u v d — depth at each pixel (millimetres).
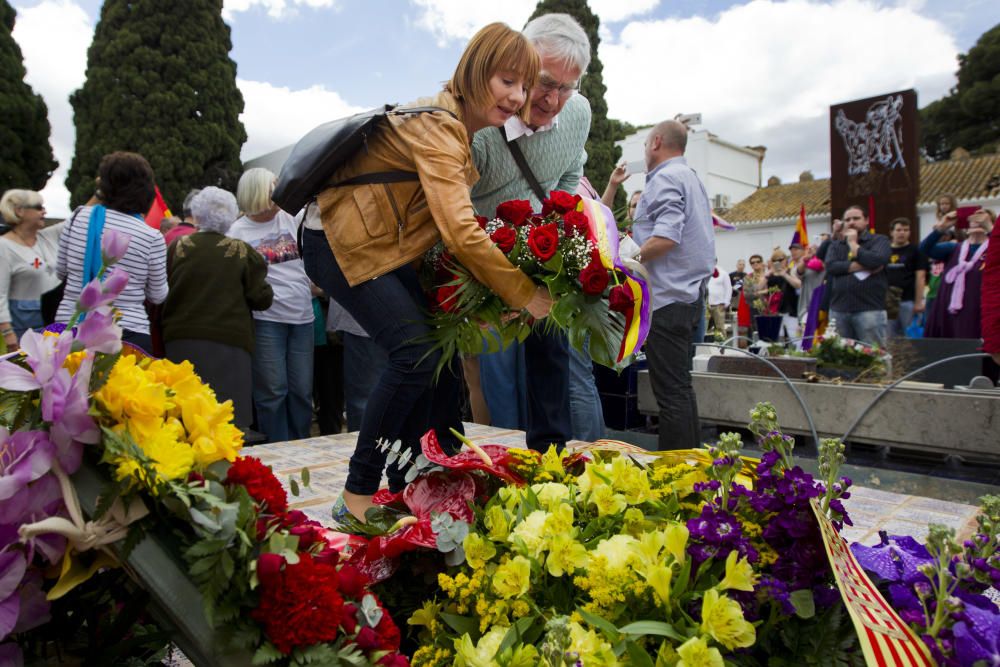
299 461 3889
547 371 2941
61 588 906
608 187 4336
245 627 894
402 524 1570
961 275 7762
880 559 1379
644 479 1586
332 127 2176
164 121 18297
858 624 1064
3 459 901
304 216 2457
